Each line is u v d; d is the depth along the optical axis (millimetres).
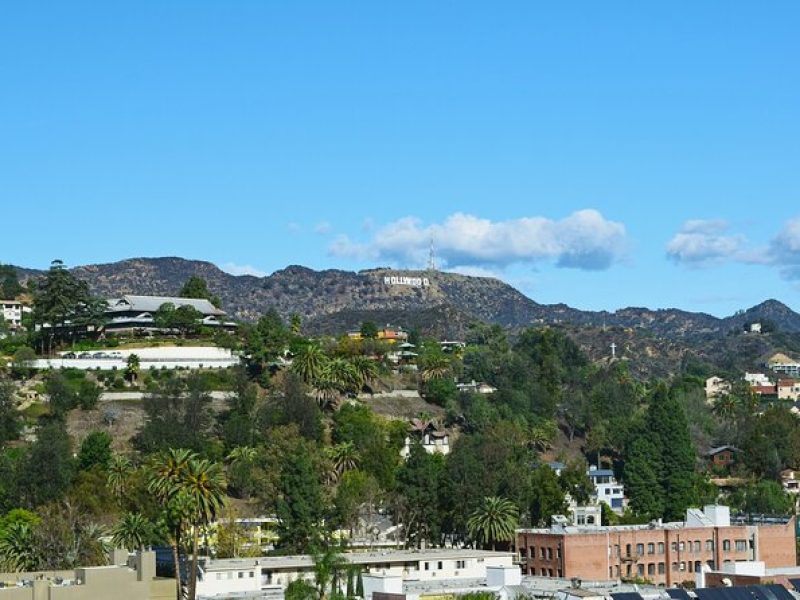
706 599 185375
